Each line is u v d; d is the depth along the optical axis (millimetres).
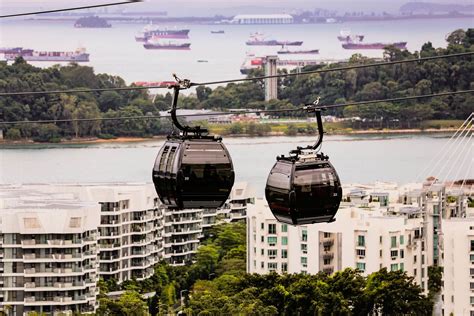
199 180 99750
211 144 100562
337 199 101438
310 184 100938
